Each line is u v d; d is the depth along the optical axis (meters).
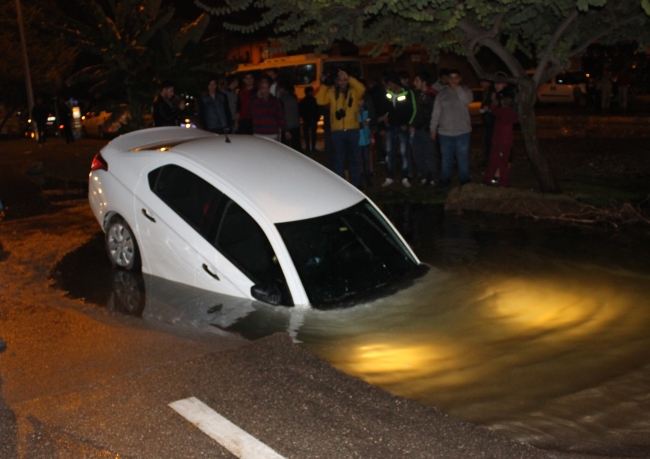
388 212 10.12
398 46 11.67
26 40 30.00
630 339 5.20
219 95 12.45
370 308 5.75
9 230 9.39
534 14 9.31
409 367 4.78
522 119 10.75
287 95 15.38
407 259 6.69
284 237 5.91
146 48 18.00
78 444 3.82
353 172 11.63
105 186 7.34
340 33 10.13
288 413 4.12
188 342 5.26
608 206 9.80
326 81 11.42
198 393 4.39
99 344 5.25
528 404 4.25
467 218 9.59
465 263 7.16
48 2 20.25
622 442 3.79
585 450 3.71
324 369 4.70
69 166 17.17
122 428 3.98
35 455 3.71
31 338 5.39
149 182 6.87
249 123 13.92
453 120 11.31
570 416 4.09
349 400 4.26
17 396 4.41
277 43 11.35
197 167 6.53
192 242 6.36
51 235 9.03
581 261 7.29
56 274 7.16
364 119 11.61
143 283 6.69
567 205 9.61
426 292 6.14
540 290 6.33
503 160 11.06
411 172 12.81
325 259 6.01
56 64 31.16
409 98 11.84
